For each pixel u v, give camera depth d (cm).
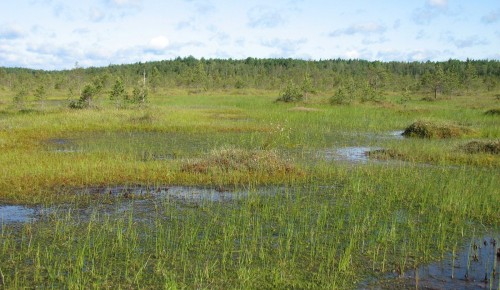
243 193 1170
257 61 13812
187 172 1362
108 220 938
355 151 1880
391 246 827
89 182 1240
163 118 2700
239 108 3866
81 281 668
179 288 651
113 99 3641
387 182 1297
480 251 811
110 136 2148
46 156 1546
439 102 5216
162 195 1140
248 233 873
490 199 1116
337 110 3738
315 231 888
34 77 8088
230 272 709
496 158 1664
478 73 11075
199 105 4262
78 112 2952
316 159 1667
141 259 747
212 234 867
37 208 1017
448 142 2095
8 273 689
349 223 941
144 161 1547
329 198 1135
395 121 3033
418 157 1708
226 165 1415
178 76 9269
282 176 1355
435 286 676
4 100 4575
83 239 830
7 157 1502
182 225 914
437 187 1220
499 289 654
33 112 3142
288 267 731
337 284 679
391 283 686
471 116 3338
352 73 11188
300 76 8750
